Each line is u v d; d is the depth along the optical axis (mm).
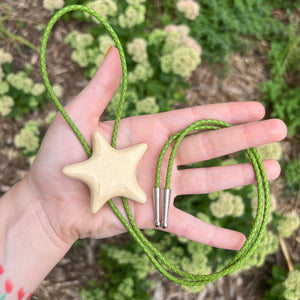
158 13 336
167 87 299
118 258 274
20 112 313
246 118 231
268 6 345
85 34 307
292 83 339
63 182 203
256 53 347
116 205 213
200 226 223
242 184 228
